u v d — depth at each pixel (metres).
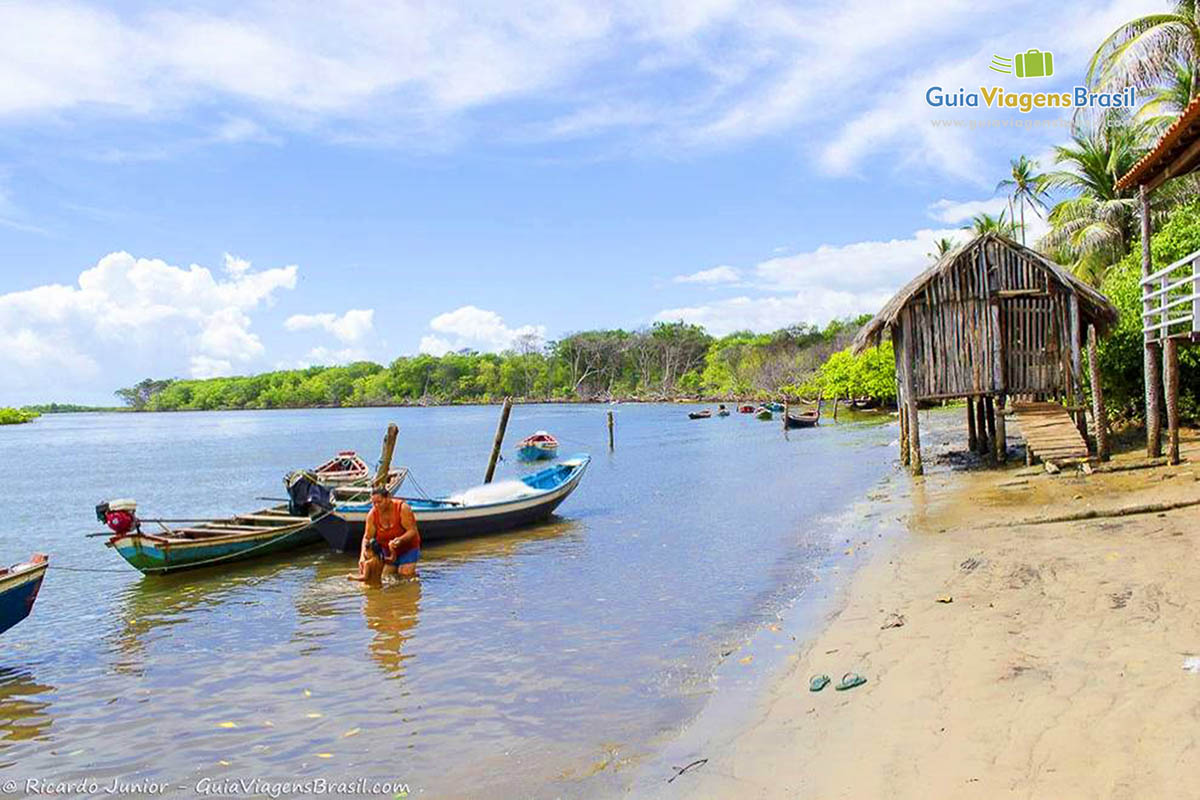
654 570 13.99
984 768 5.50
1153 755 5.27
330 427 95.12
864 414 61.38
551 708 8.02
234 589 14.47
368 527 14.42
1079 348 20.33
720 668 8.67
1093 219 34.34
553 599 12.45
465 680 9.03
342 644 10.70
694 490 24.98
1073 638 7.72
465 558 16.11
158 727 8.23
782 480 25.80
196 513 27.72
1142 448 20.17
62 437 94.50
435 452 50.59
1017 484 17.97
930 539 13.54
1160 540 11.05
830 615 10.02
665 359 147.00
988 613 8.95
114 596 14.31
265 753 7.48
